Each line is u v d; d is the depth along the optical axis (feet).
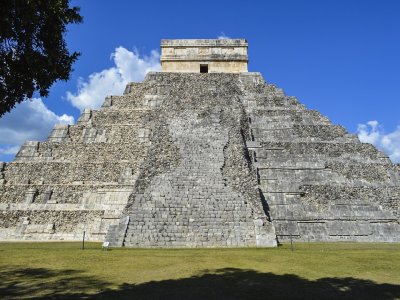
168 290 30.45
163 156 79.05
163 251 52.47
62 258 45.68
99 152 90.43
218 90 107.65
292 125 97.45
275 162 85.30
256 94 110.93
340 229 71.92
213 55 123.13
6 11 25.71
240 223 63.31
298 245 61.67
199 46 123.85
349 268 40.06
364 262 43.60
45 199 78.33
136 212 64.34
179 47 123.65
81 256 47.16
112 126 97.55
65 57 30.94
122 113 101.30
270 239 59.82
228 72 121.90
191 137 85.40
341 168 84.89
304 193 78.69
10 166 87.40
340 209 75.92
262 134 95.40
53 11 28.17
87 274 36.73
